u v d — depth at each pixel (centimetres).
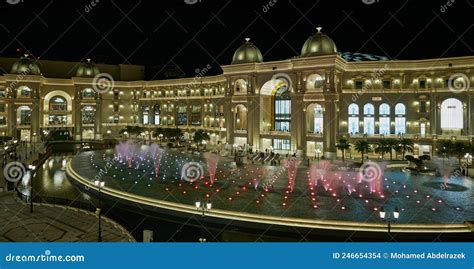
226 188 4353
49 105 10894
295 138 7475
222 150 8375
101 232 2772
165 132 9719
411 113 7144
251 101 8075
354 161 6550
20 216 3161
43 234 2719
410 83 7231
